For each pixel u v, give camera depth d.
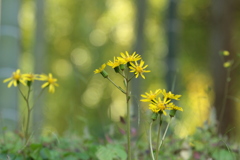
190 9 14.15
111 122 3.61
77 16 17.14
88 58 18.16
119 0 17.62
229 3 11.37
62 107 16.89
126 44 18.09
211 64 11.50
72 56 17.81
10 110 6.37
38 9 9.40
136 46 8.79
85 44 17.72
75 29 17.34
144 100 2.27
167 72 9.14
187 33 14.21
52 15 16.97
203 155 3.27
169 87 9.02
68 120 3.98
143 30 8.83
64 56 17.78
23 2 16.81
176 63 9.25
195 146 3.25
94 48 18.06
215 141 3.36
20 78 2.73
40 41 9.33
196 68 13.70
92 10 17.39
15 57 6.64
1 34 6.63
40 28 9.38
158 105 2.25
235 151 3.32
